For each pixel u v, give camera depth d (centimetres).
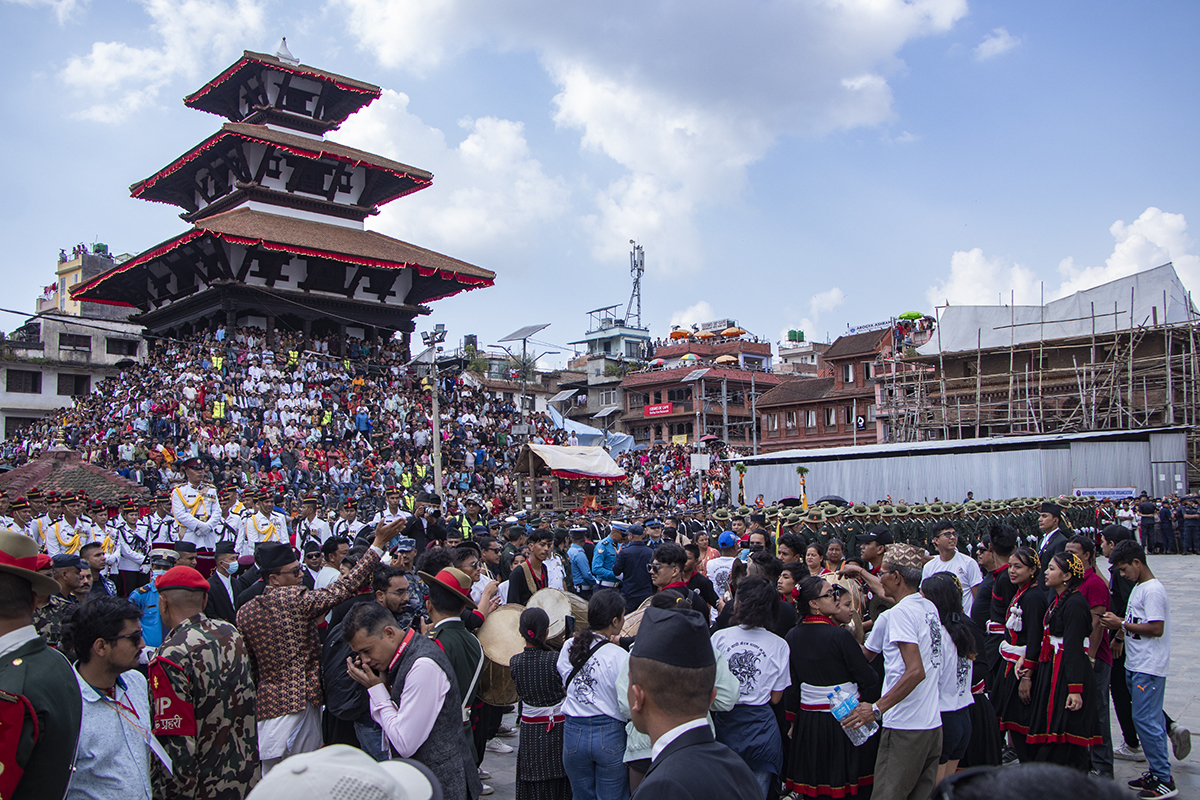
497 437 4297
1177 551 3112
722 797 315
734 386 7850
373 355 4722
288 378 3778
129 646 473
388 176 5156
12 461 3528
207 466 2941
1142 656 775
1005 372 4734
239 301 4284
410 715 516
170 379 3547
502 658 734
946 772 659
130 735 475
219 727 541
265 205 4706
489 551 1186
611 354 9425
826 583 682
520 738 693
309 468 3136
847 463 3631
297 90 5009
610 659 609
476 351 7981
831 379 6956
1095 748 768
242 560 1297
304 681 644
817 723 663
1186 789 790
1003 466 3228
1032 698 771
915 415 4888
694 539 1241
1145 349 4253
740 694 627
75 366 5638
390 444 3709
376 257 4509
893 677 615
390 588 700
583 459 3080
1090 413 4269
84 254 7138
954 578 680
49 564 773
